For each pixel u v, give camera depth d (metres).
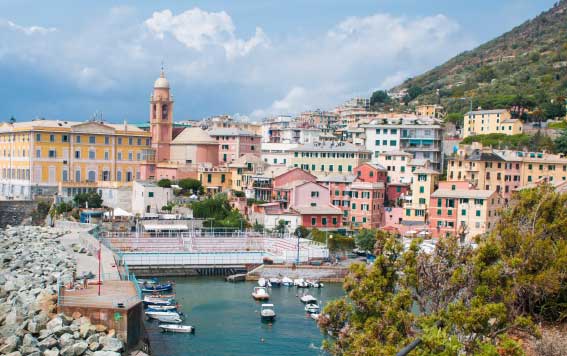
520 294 79.00
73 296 86.25
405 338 58.62
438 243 70.19
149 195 192.88
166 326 103.62
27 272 109.06
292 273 148.00
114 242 161.62
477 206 177.75
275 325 108.38
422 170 192.62
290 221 184.50
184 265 148.88
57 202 190.62
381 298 64.75
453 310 59.62
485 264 66.50
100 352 71.69
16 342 71.19
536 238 82.44
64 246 136.25
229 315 114.19
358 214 193.75
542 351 67.88
